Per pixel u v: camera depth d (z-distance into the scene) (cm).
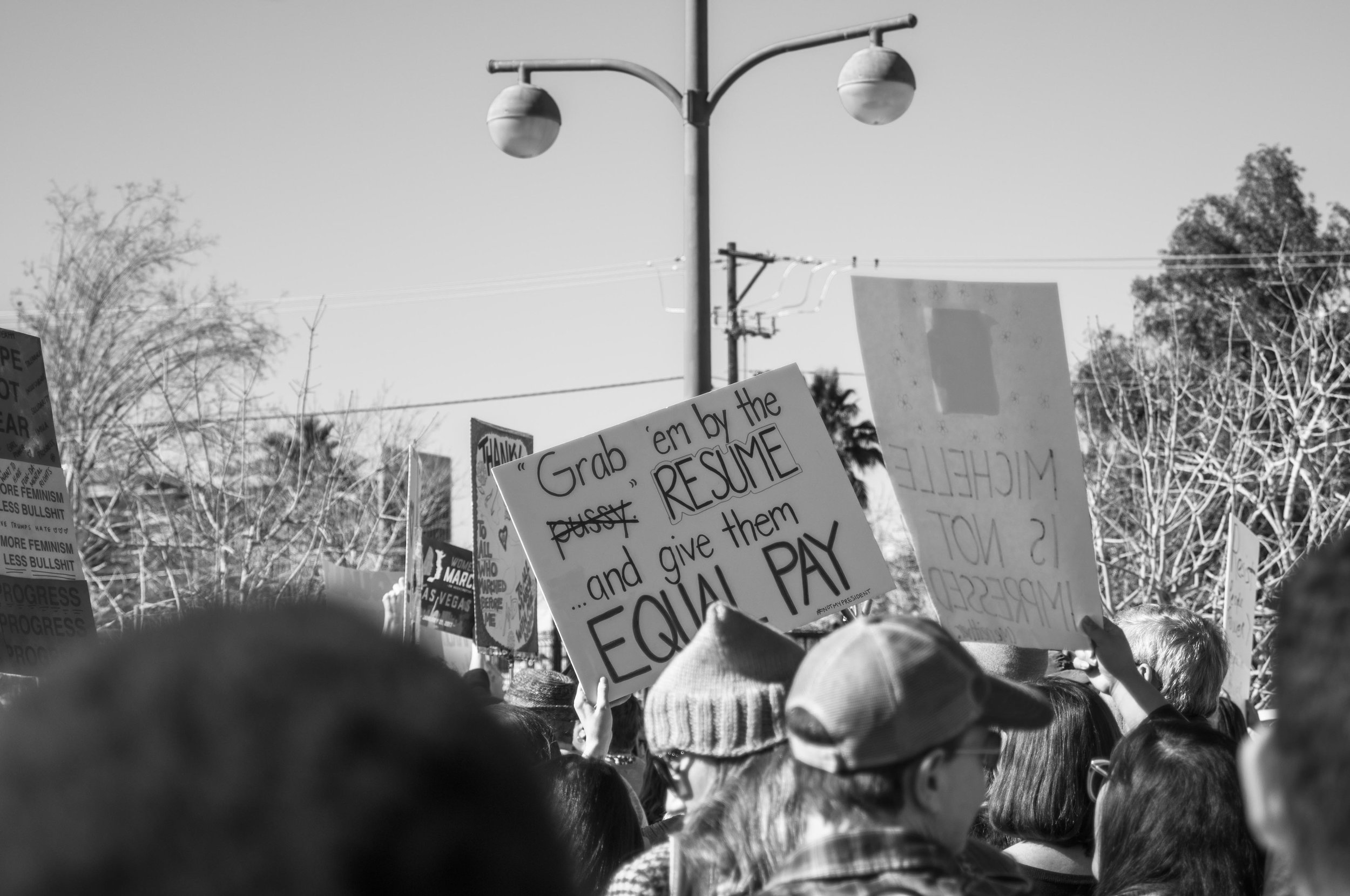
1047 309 388
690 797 257
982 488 380
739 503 450
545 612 2233
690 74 883
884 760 202
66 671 74
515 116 893
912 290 381
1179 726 306
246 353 2484
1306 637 120
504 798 79
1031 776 354
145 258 2447
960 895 193
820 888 195
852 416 4325
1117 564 1731
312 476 1981
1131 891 289
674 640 440
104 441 2350
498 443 708
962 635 372
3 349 506
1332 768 115
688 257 873
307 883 70
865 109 862
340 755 72
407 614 631
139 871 68
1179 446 1747
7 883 68
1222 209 3147
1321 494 1641
